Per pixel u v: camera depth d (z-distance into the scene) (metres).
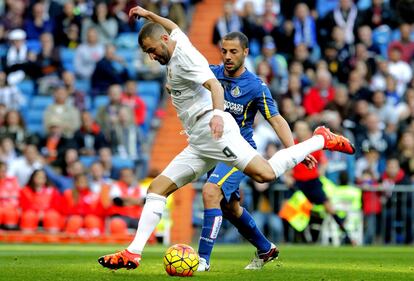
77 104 66.75
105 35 73.69
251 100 27.95
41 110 70.38
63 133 64.25
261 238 28.84
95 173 57.69
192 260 24.81
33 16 75.75
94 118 67.06
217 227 27.59
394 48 68.38
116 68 69.75
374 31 71.56
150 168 65.12
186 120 25.67
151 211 25.55
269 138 61.09
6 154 60.88
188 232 56.69
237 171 27.75
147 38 24.92
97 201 57.00
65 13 75.00
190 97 25.33
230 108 28.02
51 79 71.44
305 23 70.44
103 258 25.06
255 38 70.31
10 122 64.62
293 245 55.25
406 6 72.06
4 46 75.44
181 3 73.56
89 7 75.44
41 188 57.22
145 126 67.56
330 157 56.94
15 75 71.88
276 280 24.00
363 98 64.44
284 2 72.81
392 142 60.62
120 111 63.84
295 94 64.38
